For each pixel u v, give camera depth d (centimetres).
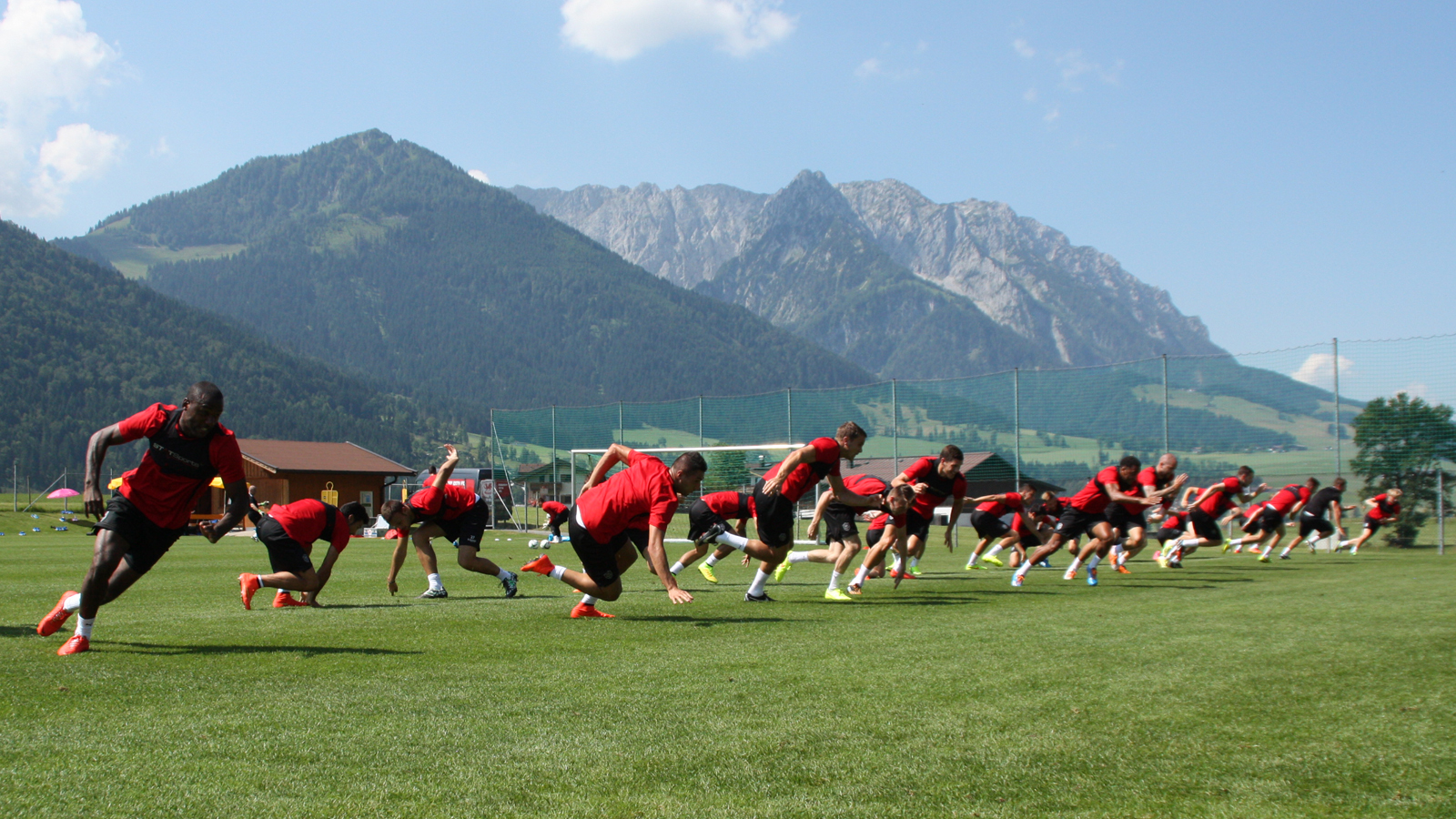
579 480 3316
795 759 317
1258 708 391
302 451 3947
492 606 777
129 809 266
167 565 1387
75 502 4750
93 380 10762
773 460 2739
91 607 517
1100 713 383
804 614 714
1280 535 1460
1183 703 400
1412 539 1888
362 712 379
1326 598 834
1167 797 283
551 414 3384
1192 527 1355
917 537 1055
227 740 336
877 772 304
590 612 695
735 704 395
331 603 811
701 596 867
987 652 528
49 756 315
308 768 304
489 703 396
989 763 315
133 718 367
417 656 511
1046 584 1022
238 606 787
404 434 13850
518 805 271
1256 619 678
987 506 1308
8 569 1291
